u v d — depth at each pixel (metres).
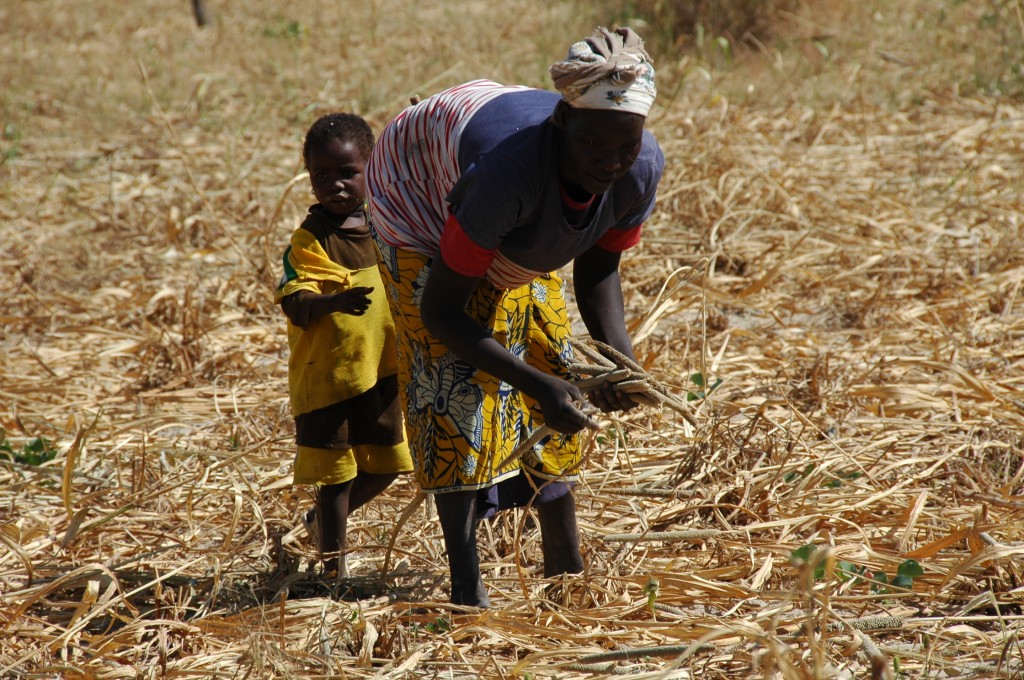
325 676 7.57
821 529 9.92
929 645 7.81
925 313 15.30
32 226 20.19
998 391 12.63
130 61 33.62
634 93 6.56
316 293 8.91
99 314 16.62
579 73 6.51
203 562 9.62
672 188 20.12
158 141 25.55
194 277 17.81
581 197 7.15
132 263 18.55
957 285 16.08
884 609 8.51
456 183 7.10
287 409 12.85
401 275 8.02
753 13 31.77
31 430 12.77
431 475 8.16
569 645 7.89
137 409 13.37
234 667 7.90
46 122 27.56
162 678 7.79
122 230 19.88
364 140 9.15
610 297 8.30
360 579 9.34
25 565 9.41
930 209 19.62
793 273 17.03
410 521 10.30
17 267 17.91
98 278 17.97
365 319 9.06
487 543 9.91
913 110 26.30
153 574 9.47
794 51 30.52
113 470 11.68
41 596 8.76
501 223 6.99
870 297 15.88
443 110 7.69
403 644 8.08
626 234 7.97
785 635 7.98
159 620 8.35
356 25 37.97
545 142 6.92
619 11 33.81
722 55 30.67
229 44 35.81
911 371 13.41
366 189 8.26
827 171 21.75
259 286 16.89
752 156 22.33
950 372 13.15
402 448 9.52
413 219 7.91
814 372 12.91
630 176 7.29
